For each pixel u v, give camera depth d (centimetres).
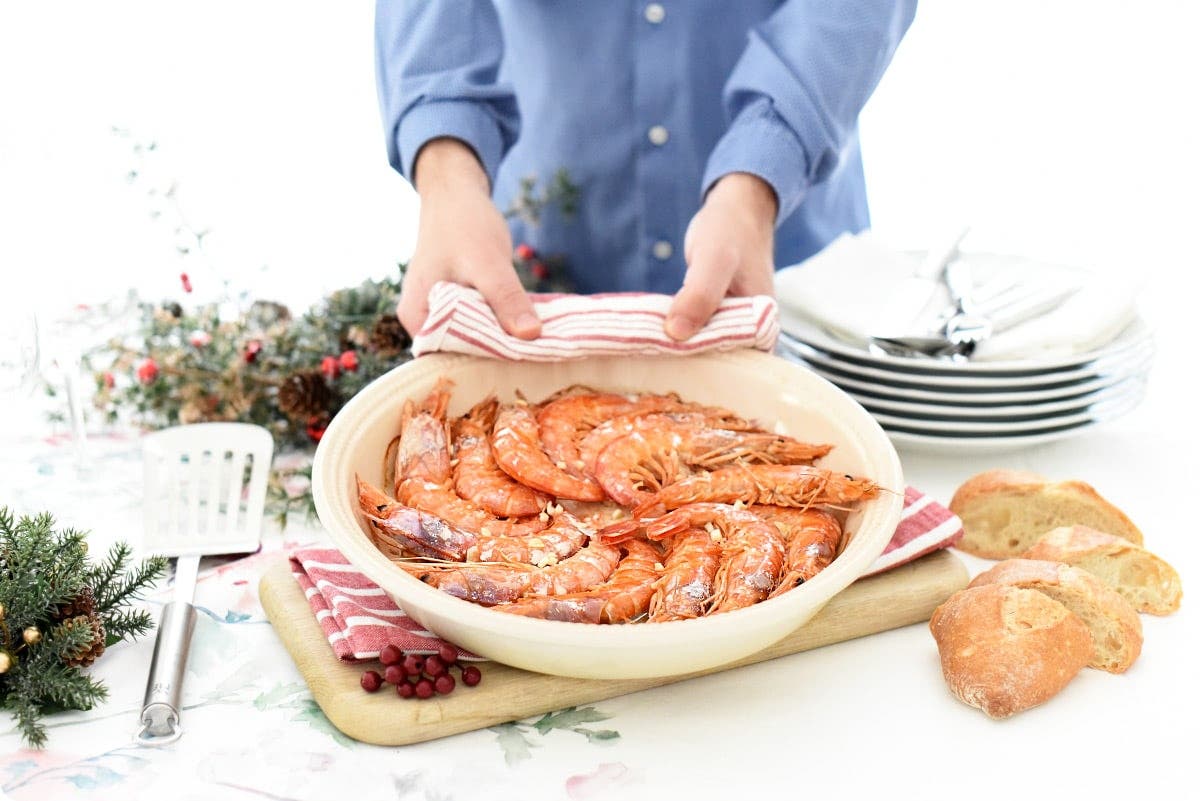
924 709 88
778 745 85
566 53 137
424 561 92
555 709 88
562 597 87
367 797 82
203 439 106
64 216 119
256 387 114
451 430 104
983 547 102
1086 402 110
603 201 143
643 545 95
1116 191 205
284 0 206
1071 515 101
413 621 92
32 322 105
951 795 82
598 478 99
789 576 89
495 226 112
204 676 90
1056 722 87
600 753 85
